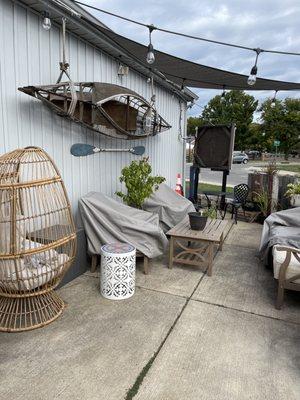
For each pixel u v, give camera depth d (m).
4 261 2.30
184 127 8.00
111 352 2.30
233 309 2.97
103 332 2.54
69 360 2.21
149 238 3.58
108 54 4.29
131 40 3.82
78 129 3.82
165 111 6.66
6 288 2.43
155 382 2.03
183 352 2.33
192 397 1.92
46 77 3.24
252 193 6.67
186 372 2.12
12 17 2.80
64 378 2.04
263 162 27.95
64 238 2.61
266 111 28.09
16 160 2.49
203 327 2.65
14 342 2.38
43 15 2.99
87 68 3.89
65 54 3.44
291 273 2.89
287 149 28.22
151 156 6.10
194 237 3.67
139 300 3.07
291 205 5.83
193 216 3.92
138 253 3.57
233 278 3.66
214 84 6.34
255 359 2.28
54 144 3.44
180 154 7.88
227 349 2.38
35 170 3.07
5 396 1.89
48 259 2.58
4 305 2.57
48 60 3.25
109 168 4.57
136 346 2.38
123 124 4.36
